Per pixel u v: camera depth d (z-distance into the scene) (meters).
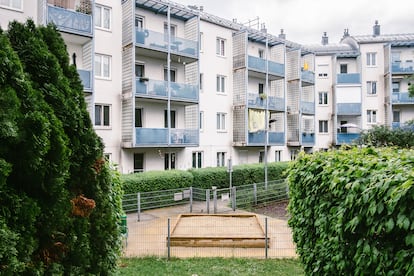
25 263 2.69
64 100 3.53
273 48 28.11
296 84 28.70
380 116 32.84
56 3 15.97
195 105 21.14
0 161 2.51
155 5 19.27
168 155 20.38
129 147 17.72
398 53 32.47
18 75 2.87
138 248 9.38
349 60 33.84
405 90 32.94
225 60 23.95
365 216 3.18
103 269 3.91
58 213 3.08
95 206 3.83
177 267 7.73
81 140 3.73
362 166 3.66
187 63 21.50
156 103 20.08
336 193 3.78
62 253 3.20
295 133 28.67
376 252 3.03
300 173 5.13
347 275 3.60
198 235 10.04
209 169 19.09
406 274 2.55
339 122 33.72
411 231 2.62
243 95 23.72
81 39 16.27
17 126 2.68
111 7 17.81
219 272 7.36
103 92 17.52
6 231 2.47
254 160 25.86
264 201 16.80
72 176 3.62
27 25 3.71
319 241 4.39
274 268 7.66
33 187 2.96
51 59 3.56
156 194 15.72
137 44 17.72
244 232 10.56
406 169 2.93
